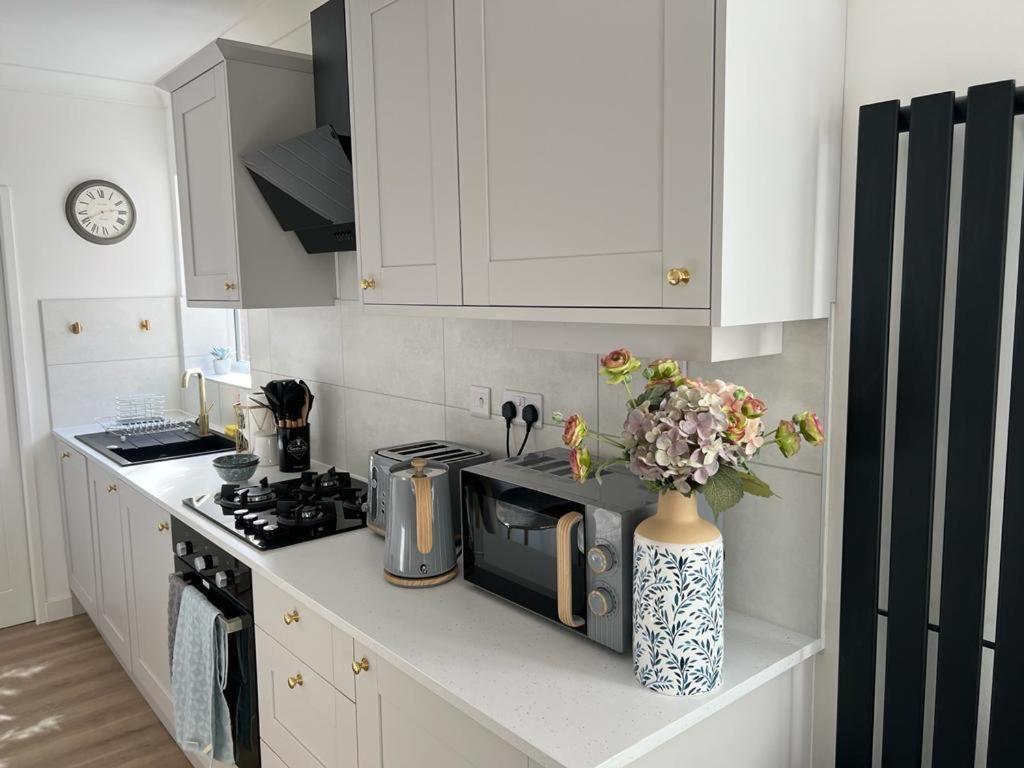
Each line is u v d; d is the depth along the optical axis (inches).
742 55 44.4
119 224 151.0
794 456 58.4
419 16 63.6
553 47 52.6
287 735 74.5
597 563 53.7
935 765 50.9
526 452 78.9
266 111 97.9
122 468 115.6
